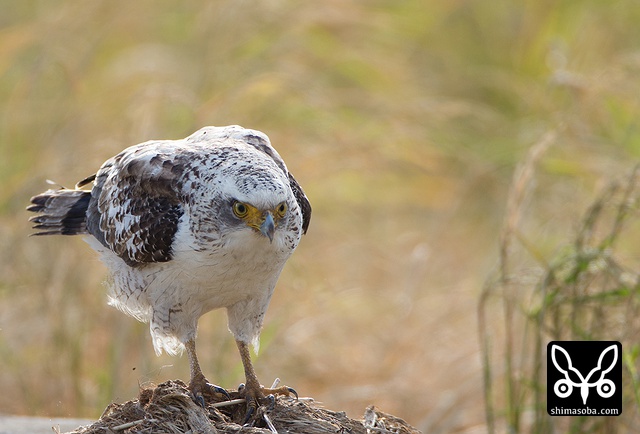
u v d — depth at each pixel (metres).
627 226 12.05
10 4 18.14
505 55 19.14
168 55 16.52
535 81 18.19
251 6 15.25
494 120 16.86
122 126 13.87
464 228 15.91
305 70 15.64
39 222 9.29
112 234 8.52
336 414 8.17
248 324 8.55
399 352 12.88
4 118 15.16
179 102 13.48
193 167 8.09
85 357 12.47
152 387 8.17
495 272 11.55
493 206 15.78
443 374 12.56
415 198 16.56
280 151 14.45
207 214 7.91
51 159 13.70
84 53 15.70
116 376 11.42
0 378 12.39
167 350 8.62
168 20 17.20
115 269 8.68
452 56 19.03
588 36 18.09
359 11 17.11
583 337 10.41
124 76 15.78
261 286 8.34
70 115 14.25
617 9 18.41
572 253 10.56
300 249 14.23
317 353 12.84
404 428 8.23
